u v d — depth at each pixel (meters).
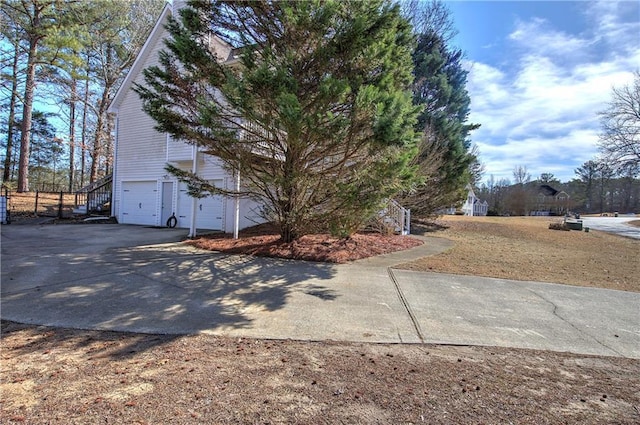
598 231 19.17
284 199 7.42
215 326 3.95
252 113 5.88
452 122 15.41
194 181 7.88
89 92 23.97
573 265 8.68
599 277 7.40
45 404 2.31
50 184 30.23
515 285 6.33
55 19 17.25
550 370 3.14
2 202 13.77
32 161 28.36
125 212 15.77
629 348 3.76
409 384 2.75
